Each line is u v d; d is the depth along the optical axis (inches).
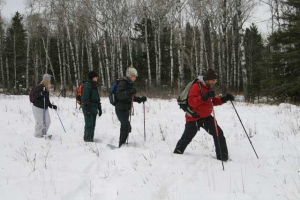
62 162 163.5
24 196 115.4
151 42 1169.4
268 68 604.1
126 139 211.8
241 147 199.6
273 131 241.4
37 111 233.8
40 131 235.5
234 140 223.0
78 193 123.3
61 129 275.1
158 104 475.8
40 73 1376.7
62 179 136.1
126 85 202.2
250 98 731.4
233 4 819.4
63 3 856.9
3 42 1369.3
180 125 289.3
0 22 1289.4
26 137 230.7
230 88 1118.4
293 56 549.3
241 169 146.9
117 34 844.0
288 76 576.7
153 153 177.0
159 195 116.6
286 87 548.1
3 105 457.1
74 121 318.0
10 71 1492.4
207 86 164.6
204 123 169.5
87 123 226.7
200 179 134.8
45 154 178.5
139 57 1250.6
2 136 228.2
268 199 111.9
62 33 1030.4
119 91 198.5
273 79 581.3
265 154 178.7
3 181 130.5
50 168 151.7
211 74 160.7
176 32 885.2
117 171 150.7
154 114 363.3
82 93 221.8
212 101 172.6
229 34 992.2
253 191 119.3
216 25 912.3
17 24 1398.9
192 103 159.9
